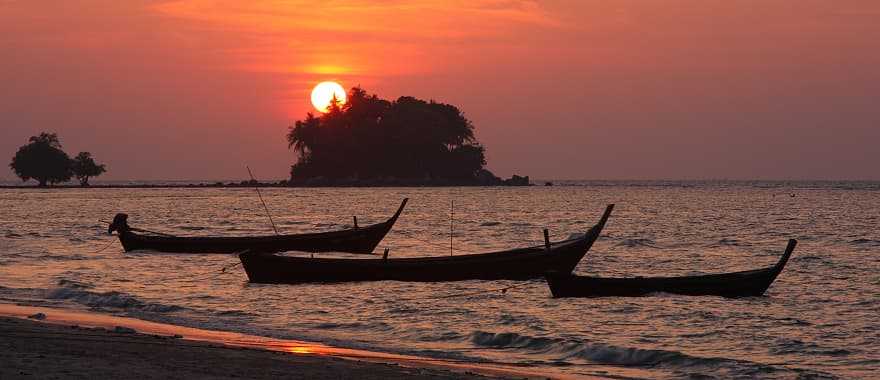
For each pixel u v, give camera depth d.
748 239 107.00
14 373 22.88
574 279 48.19
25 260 72.12
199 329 37.34
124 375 23.47
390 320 41.28
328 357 28.92
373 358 30.55
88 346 28.25
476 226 137.50
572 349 33.91
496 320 41.50
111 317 39.91
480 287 53.78
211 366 25.66
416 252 89.19
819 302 49.28
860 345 36.41
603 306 45.88
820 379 29.73
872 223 143.62
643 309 44.94
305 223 148.12
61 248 85.62
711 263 78.62
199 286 54.72
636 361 32.09
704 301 47.97
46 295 47.62
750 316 43.72
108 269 65.00
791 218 161.38
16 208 197.62
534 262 57.28
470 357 32.19
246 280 58.00
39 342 28.59
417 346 34.62
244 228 133.50
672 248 93.69
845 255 82.50
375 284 54.94
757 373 30.33
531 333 38.16
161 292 51.72
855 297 51.47
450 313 43.59
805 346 36.19
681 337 38.06
